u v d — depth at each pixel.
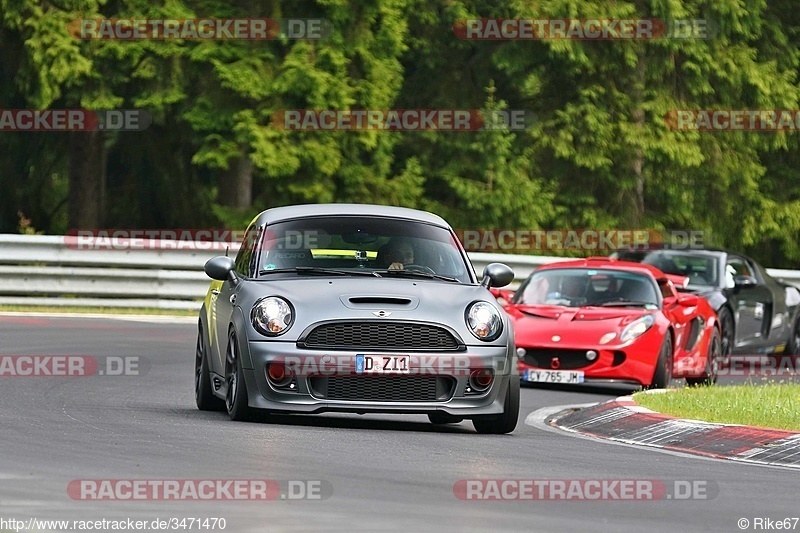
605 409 43.31
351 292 37.81
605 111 116.69
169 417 38.78
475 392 37.50
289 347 36.78
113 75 94.31
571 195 118.50
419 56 118.31
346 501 25.38
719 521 25.20
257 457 30.47
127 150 110.94
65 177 119.25
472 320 37.75
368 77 99.81
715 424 38.31
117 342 62.34
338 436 35.25
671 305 59.59
